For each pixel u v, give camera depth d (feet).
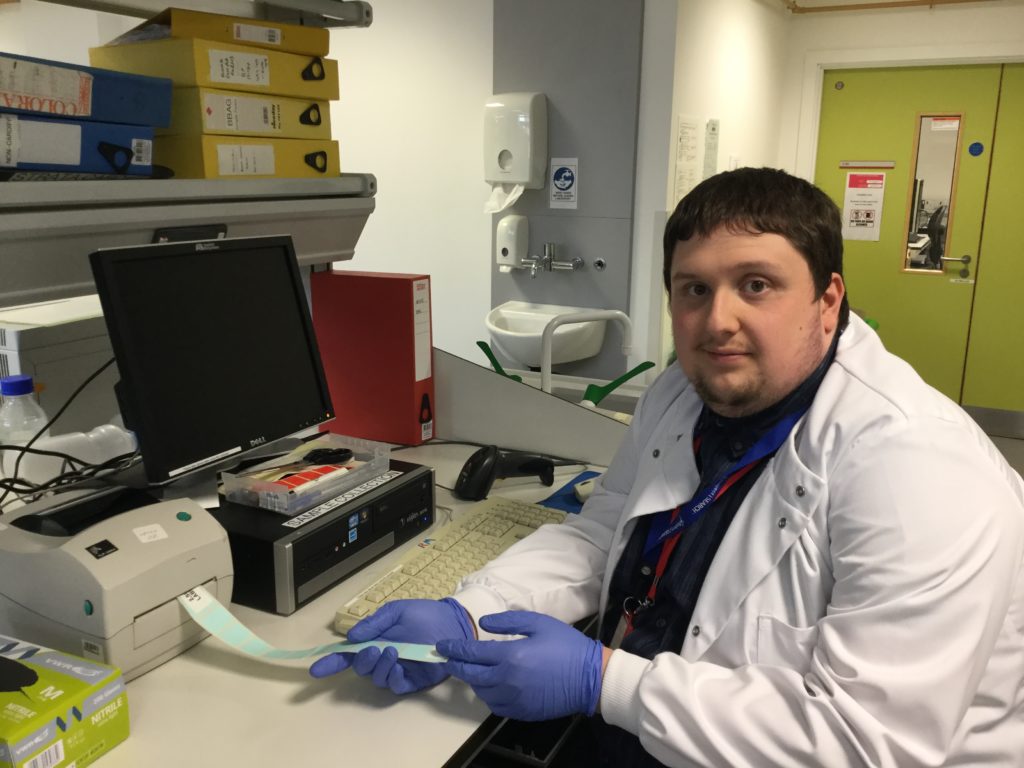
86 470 4.73
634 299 11.28
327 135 5.43
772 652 3.15
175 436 4.04
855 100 15.96
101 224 4.05
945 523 2.79
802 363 3.26
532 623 3.39
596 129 10.96
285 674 3.44
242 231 5.01
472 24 11.53
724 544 3.36
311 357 4.99
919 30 14.80
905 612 2.72
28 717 2.66
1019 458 14.98
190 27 4.50
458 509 5.22
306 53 5.15
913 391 3.18
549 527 4.42
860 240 16.51
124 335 3.84
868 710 2.71
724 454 3.60
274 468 4.45
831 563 3.10
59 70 3.70
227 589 3.73
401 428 6.33
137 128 4.15
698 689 2.99
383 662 3.25
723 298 3.13
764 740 2.80
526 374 8.74
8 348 5.00
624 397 7.29
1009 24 14.15
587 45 10.78
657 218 10.75
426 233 12.63
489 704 3.24
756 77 13.98
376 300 6.11
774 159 16.03
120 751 2.93
